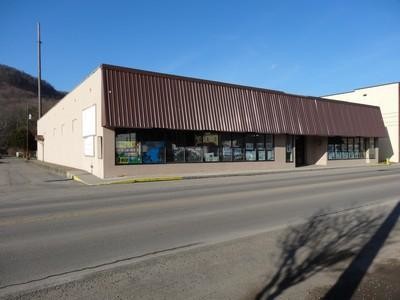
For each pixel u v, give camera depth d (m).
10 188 17.88
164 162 23.59
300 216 9.67
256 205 11.40
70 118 30.94
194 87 24.53
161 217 9.60
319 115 31.92
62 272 5.57
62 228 8.39
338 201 12.09
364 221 9.04
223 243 7.14
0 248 6.80
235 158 26.84
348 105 34.97
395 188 15.48
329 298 4.71
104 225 8.68
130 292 4.87
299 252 6.60
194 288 5.01
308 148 34.88
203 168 25.16
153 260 6.13
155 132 23.27
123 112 21.39
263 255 6.43
